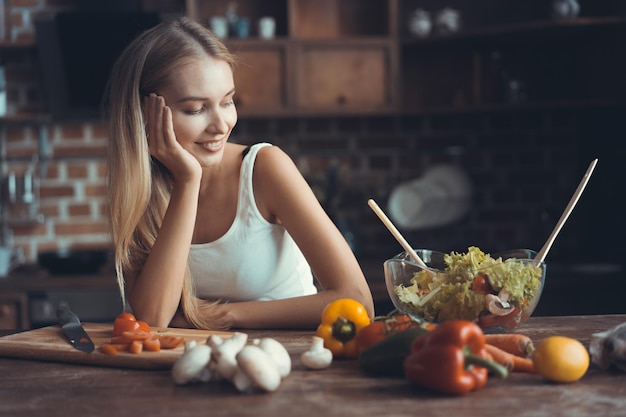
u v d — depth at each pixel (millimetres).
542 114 3984
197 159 1680
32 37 3871
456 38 3660
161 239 1660
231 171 1810
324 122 3988
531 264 1338
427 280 1345
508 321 1292
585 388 1085
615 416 966
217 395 1081
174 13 3895
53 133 3916
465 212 3945
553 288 3266
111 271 3508
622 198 3398
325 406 1018
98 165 3934
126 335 1312
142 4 3857
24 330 1591
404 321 1247
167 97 1632
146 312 1637
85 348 1309
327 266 1674
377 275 3299
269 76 3662
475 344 1069
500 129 4000
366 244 3939
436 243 3992
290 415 985
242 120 3961
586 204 3752
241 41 3635
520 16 3883
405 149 4004
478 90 3803
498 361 1145
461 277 1298
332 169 3809
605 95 3576
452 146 4008
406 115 3855
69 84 3664
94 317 3355
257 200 1788
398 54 3738
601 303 3289
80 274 3436
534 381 1124
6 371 1255
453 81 3939
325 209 3746
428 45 3846
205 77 1609
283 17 3881
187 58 1610
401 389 1091
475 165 4004
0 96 3727
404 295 1324
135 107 1682
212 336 1167
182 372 1117
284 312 1641
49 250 3922
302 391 1088
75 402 1066
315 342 1223
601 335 1175
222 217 1815
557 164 3990
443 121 4000
